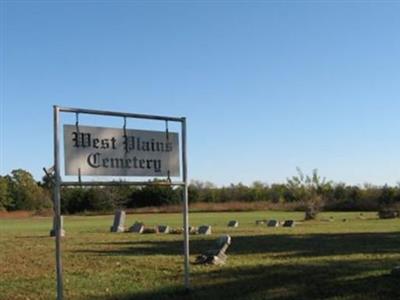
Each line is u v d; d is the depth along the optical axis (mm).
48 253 22406
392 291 12156
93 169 10734
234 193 105062
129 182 11141
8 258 20609
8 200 111250
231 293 12227
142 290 12945
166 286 13305
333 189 82812
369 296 11734
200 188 106375
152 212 91250
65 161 10406
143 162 11422
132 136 11281
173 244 25859
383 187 85312
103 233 37719
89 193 96500
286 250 21625
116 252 22078
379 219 56094
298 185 70812
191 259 18609
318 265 16688
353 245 23609
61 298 10070
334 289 12508
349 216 64812
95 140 10789
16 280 14945
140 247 24297
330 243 24797
